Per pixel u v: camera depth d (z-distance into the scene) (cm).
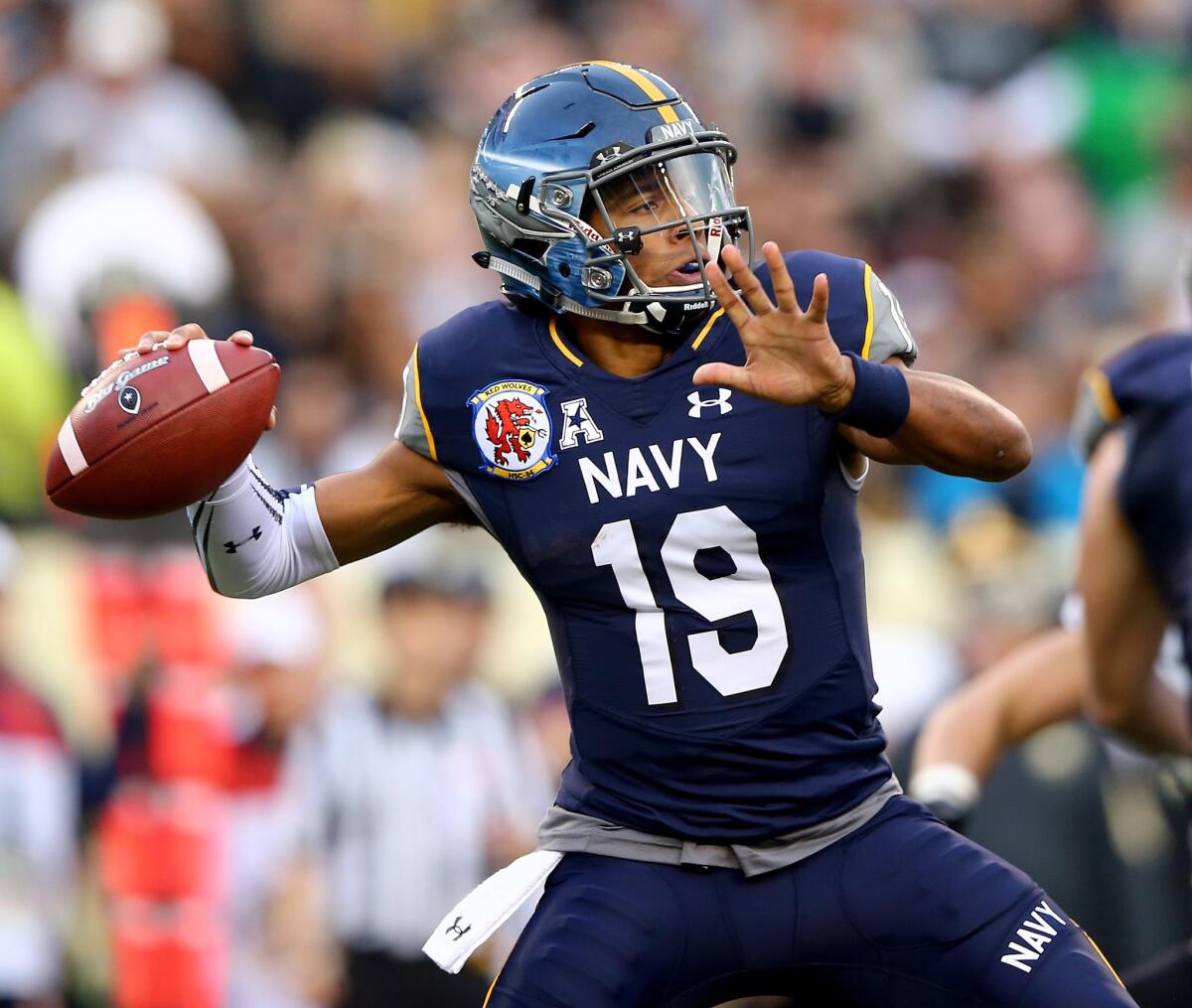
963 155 3338
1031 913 982
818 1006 1030
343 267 2523
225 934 1820
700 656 991
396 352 2486
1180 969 1223
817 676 992
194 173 2502
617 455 991
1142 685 1289
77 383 2103
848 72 3269
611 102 1009
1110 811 1844
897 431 938
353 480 1059
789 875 998
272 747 1848
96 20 2631
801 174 3133
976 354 2941
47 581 1906
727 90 3262
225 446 1002
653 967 991
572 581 1003
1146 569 1259
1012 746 1339
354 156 2728
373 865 1808
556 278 1007
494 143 1036
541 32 3209
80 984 1805
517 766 1864
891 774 1034
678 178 1001
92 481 998
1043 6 3528
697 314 1003
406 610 1819
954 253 3180
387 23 3044
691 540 984
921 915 984
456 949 1016
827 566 999
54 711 1812
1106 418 1271
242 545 1042
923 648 2064
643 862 1006
